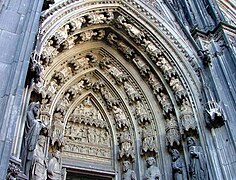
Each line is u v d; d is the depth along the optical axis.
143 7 14.58
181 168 12.07
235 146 10.95
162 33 14.32
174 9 16.38
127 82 14.82
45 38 10.88
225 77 12.99
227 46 13.94
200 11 16.23
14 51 8.21
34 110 9.45
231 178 10.53
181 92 13.20
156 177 12.23
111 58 15.05
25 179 7.64
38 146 10.80
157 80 14.32
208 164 11.28
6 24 8.67
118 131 14.10
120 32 14.66
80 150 13.22
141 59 14.76
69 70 13.83
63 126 12.71
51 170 11.24
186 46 14.16
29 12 9.12
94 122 14.13
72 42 13.30
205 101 12.48
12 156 7.27
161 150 12.95
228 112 11.96
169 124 13.22
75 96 14.16
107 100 14.61
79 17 12.84
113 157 13.44
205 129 11.97
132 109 14.38
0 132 6.80
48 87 12.45
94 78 14.98
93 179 12.86
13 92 7.47
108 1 13.84
